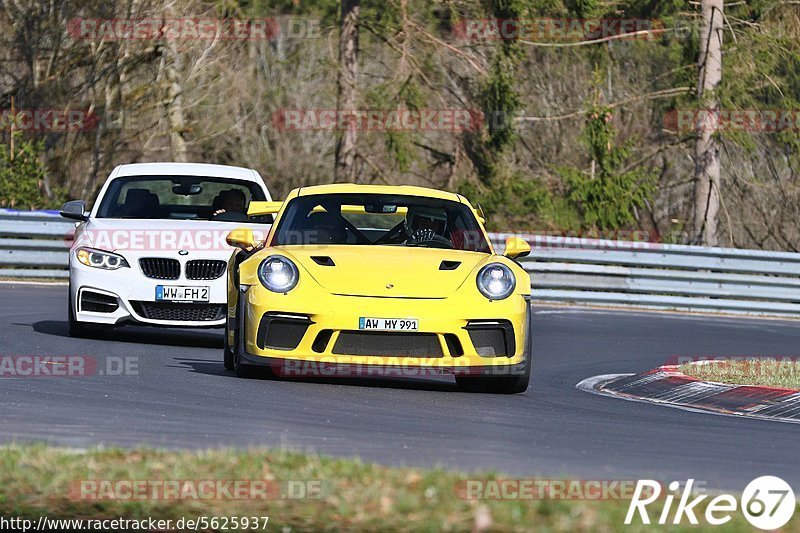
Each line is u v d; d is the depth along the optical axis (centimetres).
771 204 11600
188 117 11812
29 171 8181
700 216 9162
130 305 4250
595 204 9938
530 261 7100
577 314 6419
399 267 3222
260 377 3344
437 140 10719
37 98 9862
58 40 9862
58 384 3164
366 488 1847
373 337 3097
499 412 2977
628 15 10319
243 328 3219
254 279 3212
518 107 9562
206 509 1739
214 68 11594
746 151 9794
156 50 10331
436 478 1923
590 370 4284
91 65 10056
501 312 3166
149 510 1739
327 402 2980
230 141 12650
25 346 4009
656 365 4475
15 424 2505
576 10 9669
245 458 2044
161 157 11656
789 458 2495
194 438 2409
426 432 2602
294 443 2381
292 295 3136
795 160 10994
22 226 6875
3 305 5384
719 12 9144
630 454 2444
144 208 4594
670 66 11575
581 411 3108
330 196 3597
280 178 13062
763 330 6100
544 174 11169
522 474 2144
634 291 7169
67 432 2430
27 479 1886
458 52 9269
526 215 10050
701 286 7231
